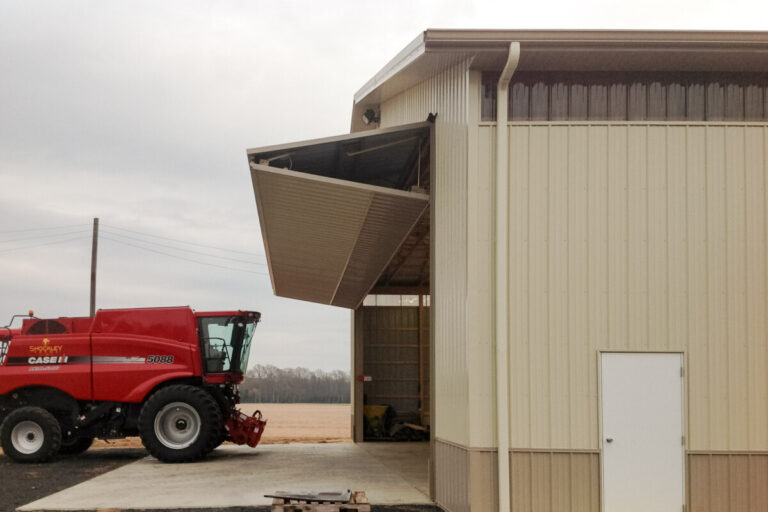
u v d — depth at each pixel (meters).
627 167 8.42
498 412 8.15
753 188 8.43
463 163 8.56
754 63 8.29
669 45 7.91
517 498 8.15
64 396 14.62
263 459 14.46
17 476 12.09
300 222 11.95
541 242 8.37
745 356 8.32
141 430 13.90
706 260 8.37
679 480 8.20
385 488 10.68
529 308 8.33
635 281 8.35
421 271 18.97
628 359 8.30
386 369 19.61
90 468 13.16
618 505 8.18
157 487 10.73
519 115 8.45
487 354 8.27
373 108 13.46
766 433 8.27
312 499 8.39
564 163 8.42
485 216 8.38
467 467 8.23
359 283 16.23
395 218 10.97
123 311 14.75
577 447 8.21
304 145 9.62
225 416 14.99
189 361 14.44
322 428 35.06
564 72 8.50
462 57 8.45
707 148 8.44
